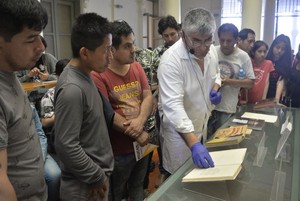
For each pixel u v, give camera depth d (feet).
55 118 3.70
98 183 3.92
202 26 4.18
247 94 8.43
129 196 6.07
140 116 5.16
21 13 2.39
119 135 5.09
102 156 4.12
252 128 5.05
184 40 4.82
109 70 5.02
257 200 2.88
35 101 6.44
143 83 5.55
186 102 5.20
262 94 8.69
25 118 2.85
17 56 2.52
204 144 4.30
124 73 5.17
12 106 2.64
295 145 4.34
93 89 3.98
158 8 27.78
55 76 8.43
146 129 5.54
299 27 25.13
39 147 3.12
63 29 19.58
